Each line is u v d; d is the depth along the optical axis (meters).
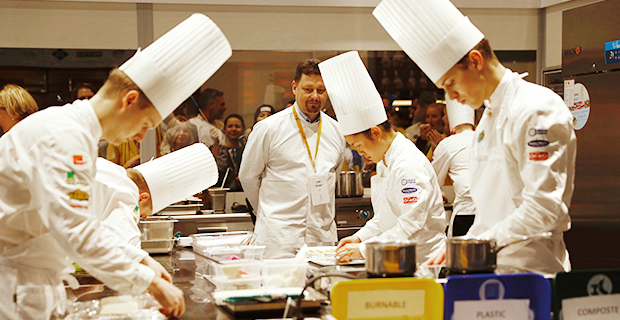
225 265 1.42
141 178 2.16
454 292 1.22
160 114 1.41
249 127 4.27
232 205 4.16
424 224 2.07
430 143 4.50
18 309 1.33
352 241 2.27
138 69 1.35
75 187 1.22
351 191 3.90
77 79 4.03
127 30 4.06
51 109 1.31
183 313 1.37
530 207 1.41
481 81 1.57
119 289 1.29
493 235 1.48
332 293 1.18
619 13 3.12
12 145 1.28
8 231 1.34
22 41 3.92
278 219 3.01
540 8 4.52
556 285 1.22
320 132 3.11
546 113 1.42
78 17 3.99
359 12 4.35
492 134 1.62
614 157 3.20
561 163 1.42
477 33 1.57
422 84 4.46
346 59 2.22
